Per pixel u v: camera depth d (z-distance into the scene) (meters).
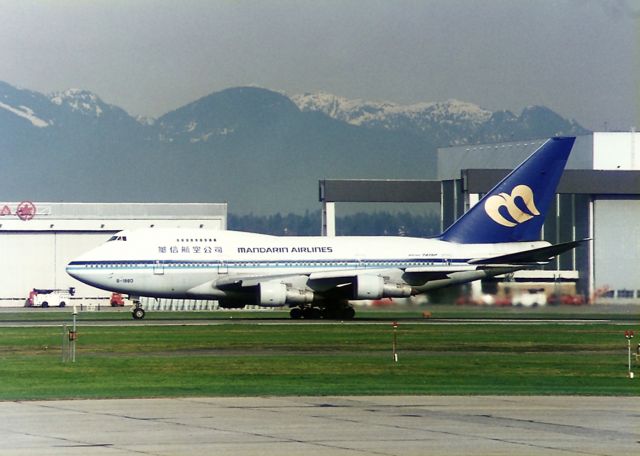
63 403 155.25
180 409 149.38
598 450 121.31
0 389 173.25
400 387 177.12
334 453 117.81
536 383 185.00
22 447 120.75
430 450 120.12
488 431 132.50
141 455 116.38
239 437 127.06
